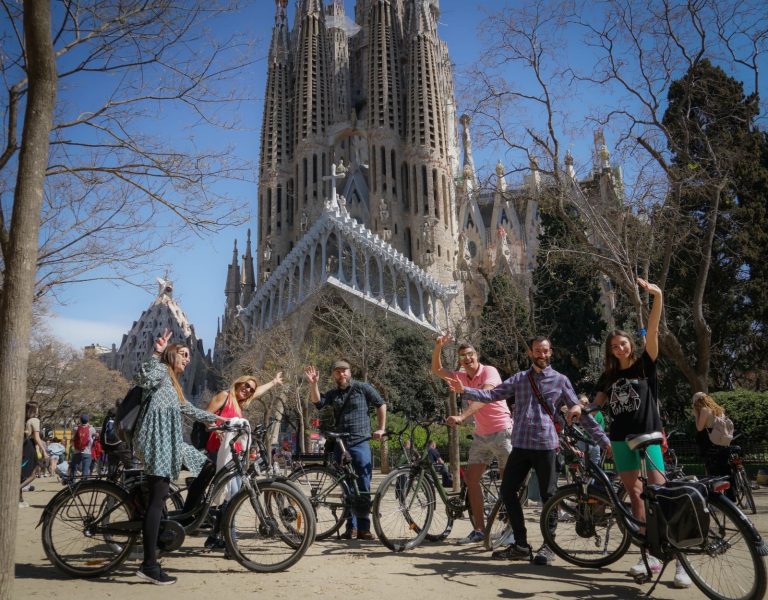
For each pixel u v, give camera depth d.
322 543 8.37
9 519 5.05
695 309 20.25
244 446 7.38
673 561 7.07
